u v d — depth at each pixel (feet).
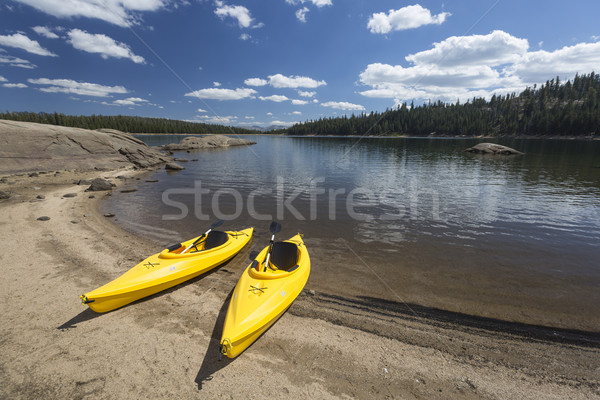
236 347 13.96
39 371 13.52
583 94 533.55
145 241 30.66
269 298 16.78
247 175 78.38
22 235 30.37
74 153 86.58
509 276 23.21
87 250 27.35
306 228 34.99
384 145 226.99
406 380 13.42
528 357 14.92
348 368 14.06
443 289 21.39
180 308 18.89
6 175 67.15
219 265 25.14
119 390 12.62
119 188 59.00
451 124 433.48
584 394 12.80
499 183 62.95
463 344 15.83
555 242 30.01
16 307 18.30
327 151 169.48
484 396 12.66
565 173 75.36
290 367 14.08
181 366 14.03
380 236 32.12
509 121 416.67
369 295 20.61
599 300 19.95
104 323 17.08
